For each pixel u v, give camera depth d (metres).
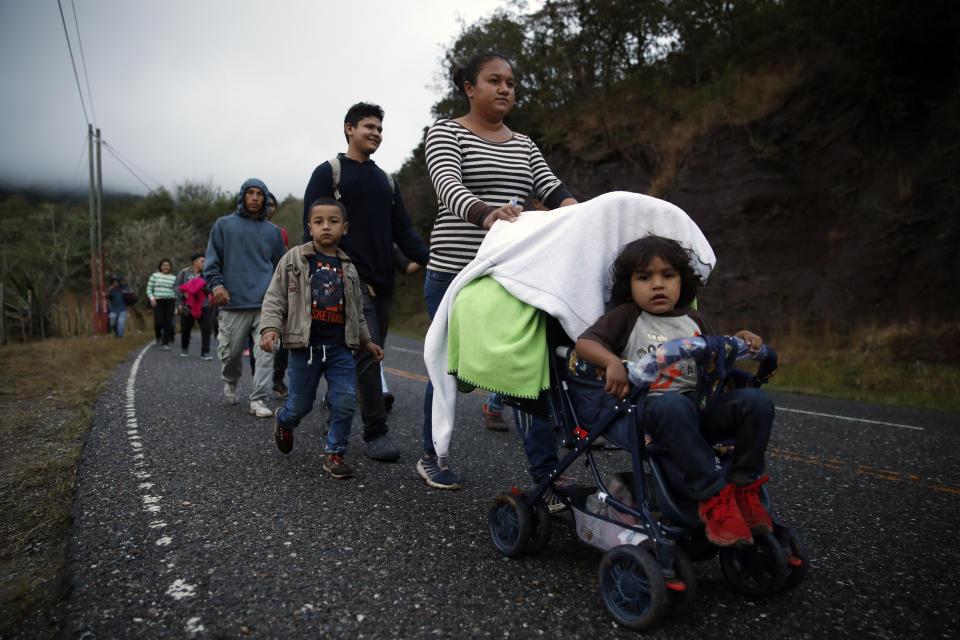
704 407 2.01
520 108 21.92
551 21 21.44
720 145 14.09
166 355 10.27
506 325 2.33
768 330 12.30
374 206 4.02
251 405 5.13
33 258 37.75
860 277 11.47
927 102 11.35
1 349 11.25
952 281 10.36
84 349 10.98
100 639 1.79
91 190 22.33
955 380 8.13
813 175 12.74
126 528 2.64
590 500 2.20
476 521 2.86
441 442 2.58
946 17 10.85
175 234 46.84
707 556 2.04
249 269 5.35
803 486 3.71
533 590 2.18
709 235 13.79
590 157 18.41
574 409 2.29
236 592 2.09
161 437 4.23
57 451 3.91
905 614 2.10
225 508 2.90
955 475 4.04
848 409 6.83
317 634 1.85
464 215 2.90
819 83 12.92
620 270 2.21
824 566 2.50
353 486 3.32
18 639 1.83
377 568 2.32
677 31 19.47
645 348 2.13
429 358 2.62
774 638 1.91
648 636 1.88
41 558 2.42
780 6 15.94
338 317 3.52
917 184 11.10
